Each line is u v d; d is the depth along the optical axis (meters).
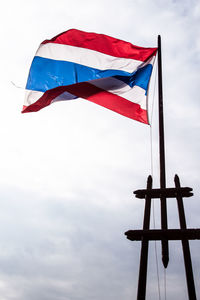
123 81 11.54
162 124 9.94
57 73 11.93
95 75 11.93
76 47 12.16
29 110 11.52
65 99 11.53
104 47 12.16
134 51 11.98
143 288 7.29
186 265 7.39
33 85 11.77
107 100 11.27
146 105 11.23
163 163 9.30
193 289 7.12
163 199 8.36
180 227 7.86
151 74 11.65
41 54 12.02
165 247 7.64
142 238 7.83
